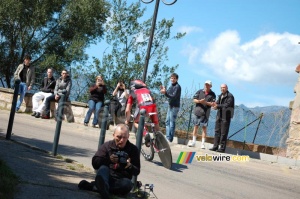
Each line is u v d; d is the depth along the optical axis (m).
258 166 10.98
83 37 23.83
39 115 14.71
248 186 8.51
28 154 7.81
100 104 13.94
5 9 22.17
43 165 7.06
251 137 13.61
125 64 19.64
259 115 13.61
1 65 23.52
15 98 9.20
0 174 5.45
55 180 6.10
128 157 5.89
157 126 9.38
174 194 7.04
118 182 5.83
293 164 11.73
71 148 9.87
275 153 13.95
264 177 9.61
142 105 9.39
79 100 19.34
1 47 23.19
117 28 19.72
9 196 4.78
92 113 14.45
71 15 23.81
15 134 10.61
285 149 13.70
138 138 6.53
